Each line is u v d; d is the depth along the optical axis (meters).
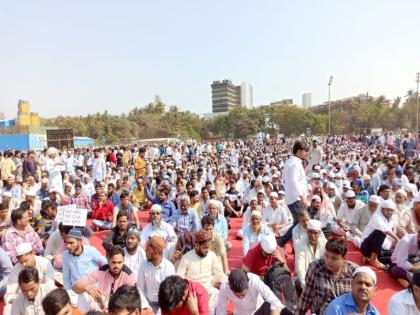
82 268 4.96
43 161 16.50
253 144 45.78
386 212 6.63
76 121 74.88
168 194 10.13
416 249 5.77
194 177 13.04
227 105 138.38
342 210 8.19
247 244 6.65
